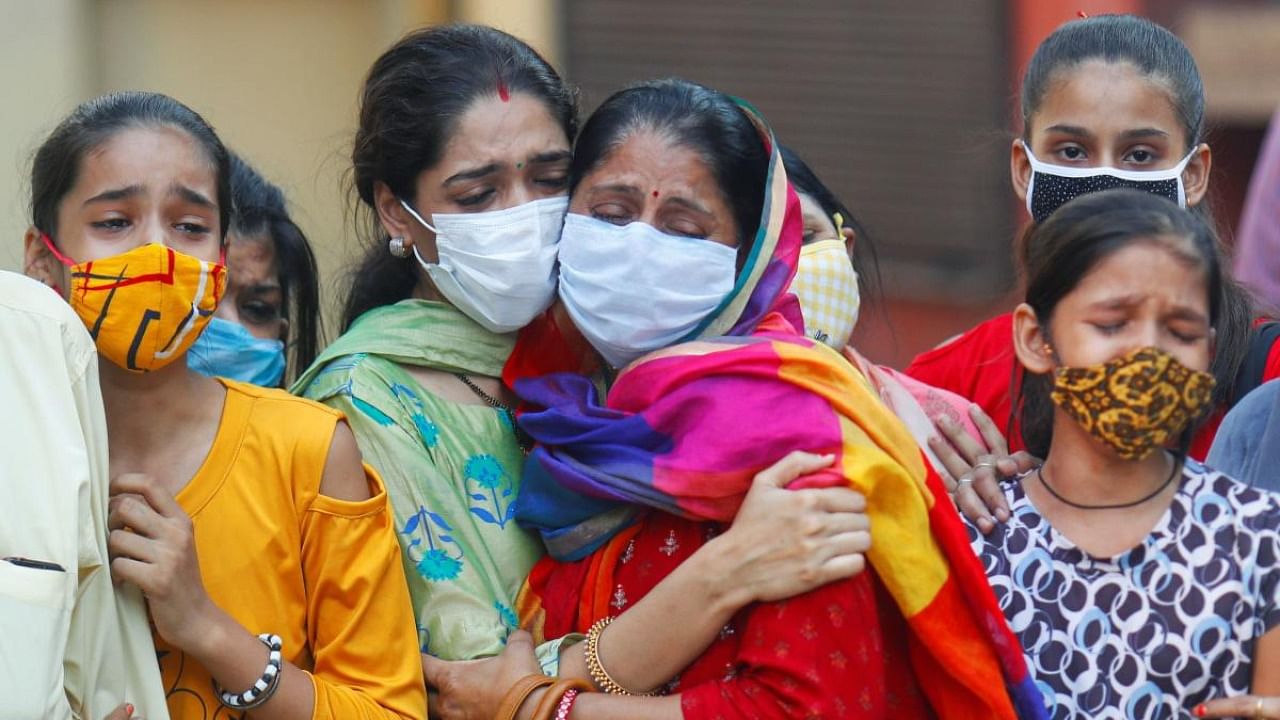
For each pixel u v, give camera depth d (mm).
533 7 24781
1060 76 11672
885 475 8695
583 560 9438
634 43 25859
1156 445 8539
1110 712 8609
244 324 11477
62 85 21953
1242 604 8539
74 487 7848
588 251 9445
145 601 8375
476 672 9055
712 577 8609
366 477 9102
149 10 22594
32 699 7500
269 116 23125
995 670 8750
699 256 9352
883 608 9133
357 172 10234
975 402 12594
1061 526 8977
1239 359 11133
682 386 9055
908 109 26391
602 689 8859
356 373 9828
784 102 26469
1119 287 8523
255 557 8656
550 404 9656
